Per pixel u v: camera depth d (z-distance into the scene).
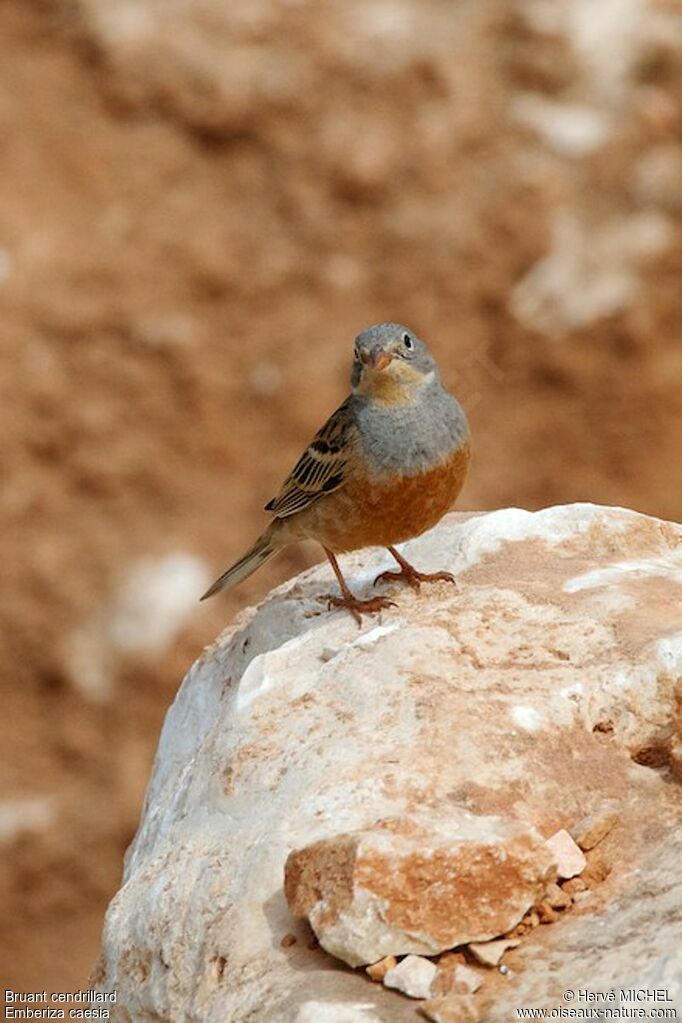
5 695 16.80
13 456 17.77
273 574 13.65
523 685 6.12
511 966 5.04
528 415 18.23
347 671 6.32
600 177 19.12
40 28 20.02
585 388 18.27
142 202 19.23
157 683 16.67
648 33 19.83
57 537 17.47
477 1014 4.80
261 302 18.78
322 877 5.21
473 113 19.44
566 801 5.69
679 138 19.34
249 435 18.19
